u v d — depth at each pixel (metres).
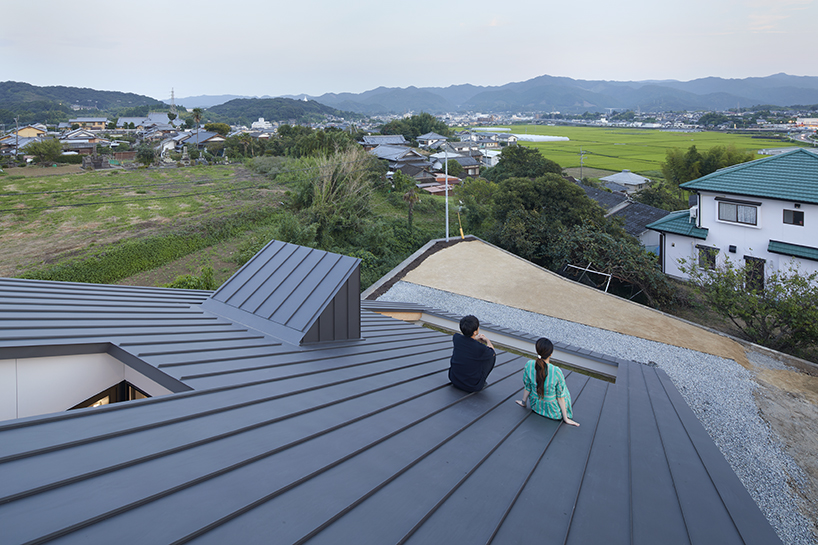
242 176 42.66
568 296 17.89
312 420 3.37
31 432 2.36
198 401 3.28
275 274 6.73
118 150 75.62
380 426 3.50
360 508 2.33
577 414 4.89
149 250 22.41
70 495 1.93
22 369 3.73
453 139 111.06
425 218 33.66
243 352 4.71
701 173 51.16
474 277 19.52
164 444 2.54
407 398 4.30
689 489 3.50
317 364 4.88
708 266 17.48
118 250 21.12
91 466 2.17
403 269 20.02
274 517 2.08
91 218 27.34
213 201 32.41
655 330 15.17
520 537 2.38
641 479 3.51
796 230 17.77
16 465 2.06
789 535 6.14
